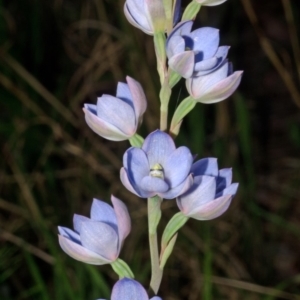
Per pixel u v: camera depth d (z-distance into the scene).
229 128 0.85
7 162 0.80
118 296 0.42
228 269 0.77
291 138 1.02
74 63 0.93
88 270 0.64
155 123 0.81
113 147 0.88
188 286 0.75
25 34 0.91
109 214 0.45
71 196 0.81
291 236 0.88
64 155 0.83
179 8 0.45
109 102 0.45
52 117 0.85
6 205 0.74
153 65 0.84
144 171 0.43
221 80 0.45
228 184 0.45
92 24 0.93
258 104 1.10
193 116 0.77
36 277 0.65
